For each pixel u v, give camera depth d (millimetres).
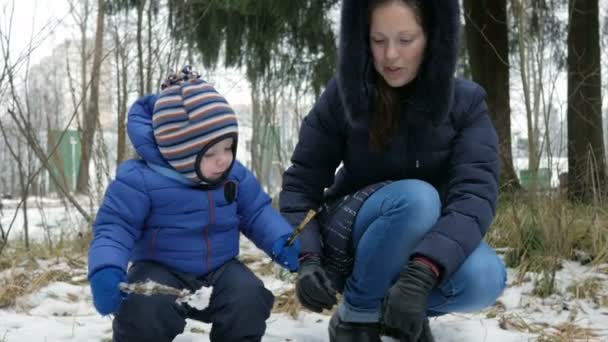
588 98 6652
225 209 2250
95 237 2096
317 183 2494
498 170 2305
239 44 7988
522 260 4016
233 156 2266
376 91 2295
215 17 7516
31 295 3582
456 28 2164
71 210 7719
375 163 2404
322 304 2221
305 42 8102
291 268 2254
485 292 2328
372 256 2307
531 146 4500
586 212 4645
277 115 10445
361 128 2346
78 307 3449
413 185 2262
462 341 2832
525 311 3365
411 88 2316
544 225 4066
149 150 2207
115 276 1991
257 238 2316
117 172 2211
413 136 2330
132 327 2084
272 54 8414
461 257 2125
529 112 4750
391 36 2164
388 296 2086
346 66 2248
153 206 2184
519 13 5234
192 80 2254
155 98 2340
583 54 6344
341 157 2506
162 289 2041
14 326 3055
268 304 2236
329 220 2457
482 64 7266
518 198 5277
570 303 3441
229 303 2168
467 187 2229
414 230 2232
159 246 2205
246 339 2164
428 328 2545
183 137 2158
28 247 4887
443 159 2352
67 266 4383
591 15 6699
